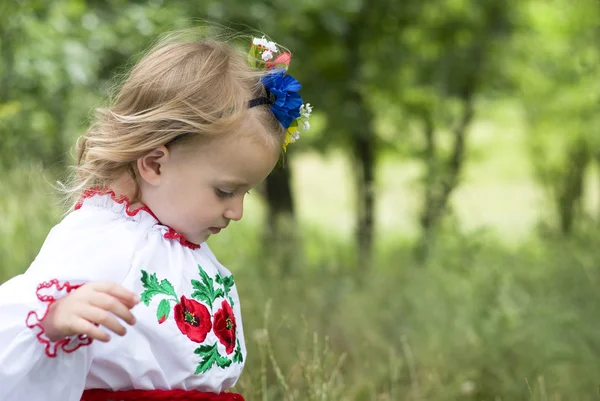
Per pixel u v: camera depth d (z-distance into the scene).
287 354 3.43
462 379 3.70
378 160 11.96
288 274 5.32
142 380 1.70
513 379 3.78
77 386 1.62
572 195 11.94
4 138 4.77
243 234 5.60
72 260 1.66
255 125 1.77
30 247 4.00
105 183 1.82
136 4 6.52
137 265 1.71
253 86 1.81
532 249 7.09
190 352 1.75
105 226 1.74
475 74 10.89
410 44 10.76
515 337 3.97
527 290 5.15
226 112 1.74
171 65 1.81
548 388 3.67
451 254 5.68
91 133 1.91
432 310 4.75
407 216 10.07
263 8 7.30
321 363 3.03
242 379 2.94
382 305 4.95
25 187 4.32
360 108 10.15
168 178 1.77
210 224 1.80
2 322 1.57
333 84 10.03
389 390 3.71
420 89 10.98
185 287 1.80
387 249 10.88
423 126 11.54
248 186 1.80
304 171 19.53
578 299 4.98
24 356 1.56
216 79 1.77
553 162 12.24
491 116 12.39
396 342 4.26
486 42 10.91
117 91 2.03
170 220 1.80
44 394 1.59
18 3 5.13
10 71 5.10
